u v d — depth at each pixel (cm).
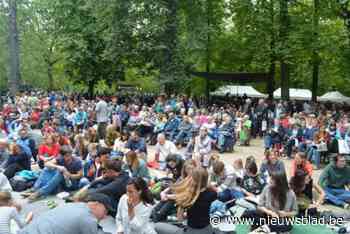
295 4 2562
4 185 738
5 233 527
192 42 2475
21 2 3931
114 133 1159
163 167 1105
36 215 756
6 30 3909
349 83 3209
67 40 2878
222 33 3106
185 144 1638
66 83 4619
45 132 1304
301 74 3578
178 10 2561
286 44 2397
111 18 2420
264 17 2495
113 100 2161
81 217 398
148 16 2391
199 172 548
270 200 677
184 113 1930
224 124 1594
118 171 693
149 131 1711
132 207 553
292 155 1455
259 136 1991
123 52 2433
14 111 1845
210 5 2914
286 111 2038
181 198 545
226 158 1436
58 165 899
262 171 918
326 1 2459
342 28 2586
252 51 2819
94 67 2981
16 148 961
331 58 2634
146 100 2602
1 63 3938
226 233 605
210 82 3647
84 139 1138
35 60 4134
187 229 551
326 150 1308
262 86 4284
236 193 802
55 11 3042
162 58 2450
